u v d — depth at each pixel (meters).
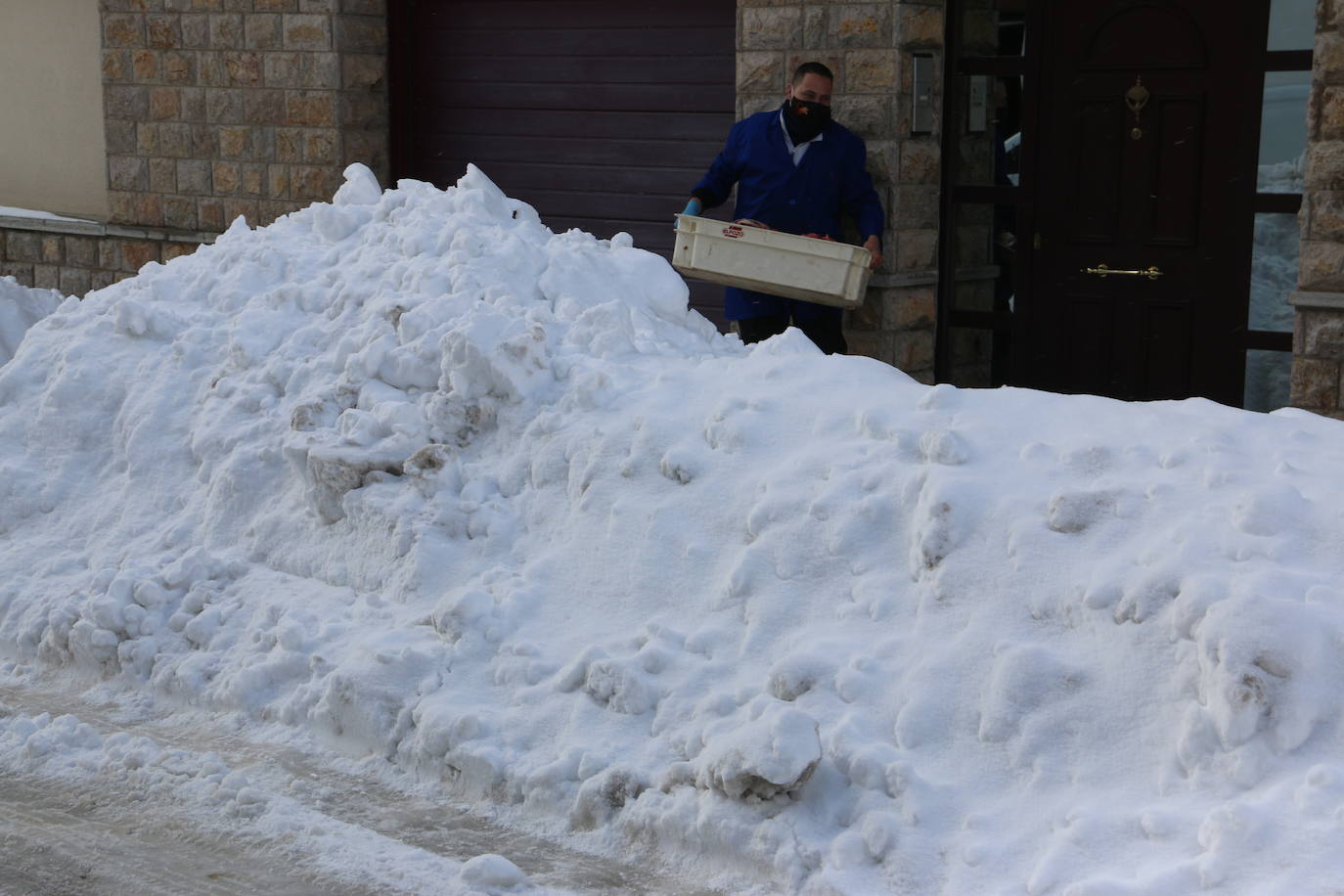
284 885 3.91
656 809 4.06
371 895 3.85
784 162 7.95
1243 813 3.44
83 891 3.90
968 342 8.94
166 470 6.16
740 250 7.47
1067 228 8.48
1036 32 8.39
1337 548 4.05
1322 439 4.68
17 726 4.87
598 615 4.84
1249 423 4.78
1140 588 4.05
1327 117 6.96
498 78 10.22
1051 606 4.19
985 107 8.65
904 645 4.30
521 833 4.20
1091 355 8.51
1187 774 3.73
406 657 4.75
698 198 8.12
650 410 5.36
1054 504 4.37
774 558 4.70
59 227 11.68
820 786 3.98
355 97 10.35
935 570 4.41
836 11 8.25
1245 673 3.70
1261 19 7.78
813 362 5.48
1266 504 4.14
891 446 4.84
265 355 6.35
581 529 5.12
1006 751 3.96
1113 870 3.52
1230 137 7.96
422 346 5.84
